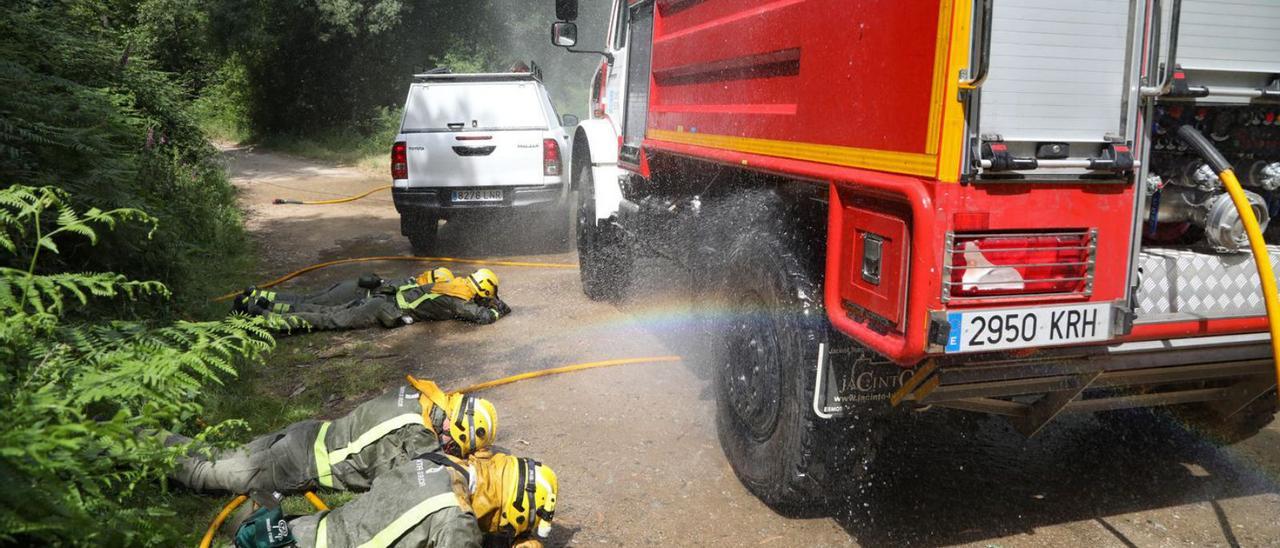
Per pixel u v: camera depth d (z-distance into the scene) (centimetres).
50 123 574
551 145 983
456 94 993
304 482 367
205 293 703
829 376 353
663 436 482
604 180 737
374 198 1503
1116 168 292
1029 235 292
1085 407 371
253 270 909
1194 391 387
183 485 372
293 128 2831
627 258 736
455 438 351
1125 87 293
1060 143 287
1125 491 414
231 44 2614
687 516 395
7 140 520
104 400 294
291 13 2588
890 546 367
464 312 701
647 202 641
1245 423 426
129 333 354
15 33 705
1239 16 314
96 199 523
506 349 639
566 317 725
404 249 1038
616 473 438
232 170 1992
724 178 516
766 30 420
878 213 315
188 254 759
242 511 363
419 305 695
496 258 989
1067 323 301
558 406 527
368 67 2712
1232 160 367
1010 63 280
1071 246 298
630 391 550
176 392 286
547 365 603
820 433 362
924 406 359
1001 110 282
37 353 290
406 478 308
